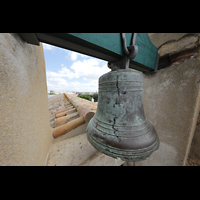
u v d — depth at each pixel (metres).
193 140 1.09
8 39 0.38
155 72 1.06
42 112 0.82
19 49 0.46
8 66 0.39
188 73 0.80
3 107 0.37
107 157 1.21
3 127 0.37
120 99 0.54
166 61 1.01
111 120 0.56
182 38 0.81
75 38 0.44
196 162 1.08
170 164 1.06
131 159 0.44
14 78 0.43
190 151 1.13
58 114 1.87
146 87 1.20
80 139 1.16
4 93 0.37
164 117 1.03
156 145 0.52
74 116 1.59
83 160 0.94
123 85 0.53
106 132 0.53
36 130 0.67
